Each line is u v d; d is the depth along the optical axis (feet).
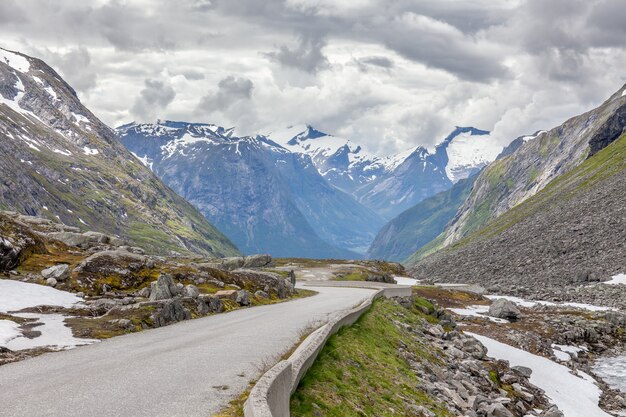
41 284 131.44
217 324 116.78
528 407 131.64
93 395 53.06
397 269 469.16
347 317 121.70
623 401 153.07
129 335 98.32
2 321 93.45
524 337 219.41
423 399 96.68
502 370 160.56
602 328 243.81
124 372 64.23
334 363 88.99
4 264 135.23
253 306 166.50
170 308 120.57
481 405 111.04
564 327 242.78
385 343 127.95
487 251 532.32
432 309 241.96
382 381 94.68
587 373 183.73
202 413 48.32
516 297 346.13
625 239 416.67
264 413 42.27
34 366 67.92
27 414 46.26
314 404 66.85
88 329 97.09
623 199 499.92
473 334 224.12
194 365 69.05
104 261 152.66
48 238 168.66
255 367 67.97
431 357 140.77
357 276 360.48
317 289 275.59
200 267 187.32
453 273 499.10
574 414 136.87
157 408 49.11
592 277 365.61
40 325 95.20
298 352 77.66
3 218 152.35
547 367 181.06
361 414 73.05
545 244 473.26
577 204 552.82
